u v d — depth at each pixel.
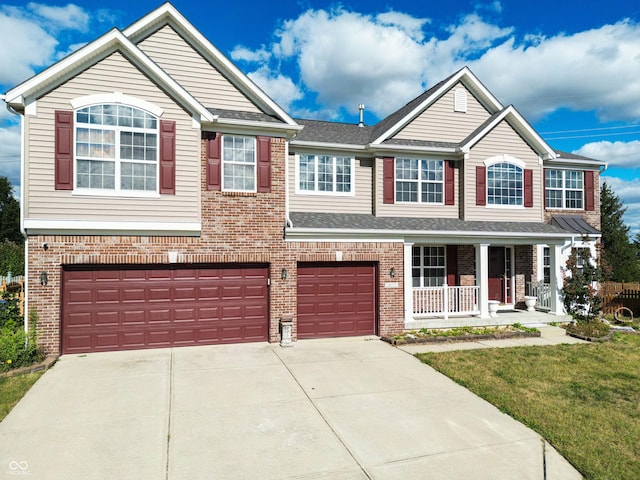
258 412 6.70
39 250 9.56
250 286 11.38
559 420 6.49
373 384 8.08
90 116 9.86
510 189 15.64
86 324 10.08
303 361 9.62
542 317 14.17
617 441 5.85
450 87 16.08
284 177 11.64
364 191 14.91
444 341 11.66
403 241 12.77
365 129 17.73
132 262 10.25
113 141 10.02
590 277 14.64
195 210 10.61
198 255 10.76
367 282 12.52
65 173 9.63
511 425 6.36
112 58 9.99
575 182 17.69
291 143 13.78
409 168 14.96
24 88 9.22
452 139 15.98
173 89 10.34
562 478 4.94
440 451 5.52
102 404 6.93
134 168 10.20
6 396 7.19
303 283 11.94
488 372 8.88
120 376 8.38
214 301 11.04
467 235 13.43
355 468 5.07
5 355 8.58
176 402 7.07
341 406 6.98
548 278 16.98
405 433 6.02
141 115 10.23
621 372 8.97
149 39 11.82
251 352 10.37
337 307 12.22
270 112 12.31
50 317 9.62
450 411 6.84
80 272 10.05
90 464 5.08
